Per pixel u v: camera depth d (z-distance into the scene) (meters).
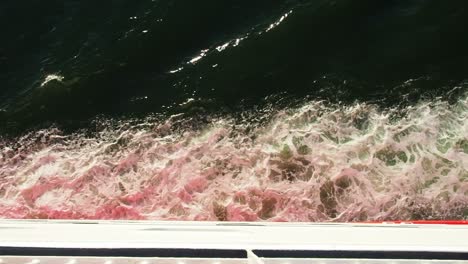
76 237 4.27
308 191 8.72
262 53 11.20
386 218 8.41
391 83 10.51
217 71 11.09
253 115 10.37
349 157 9.12
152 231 4.42
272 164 9.20
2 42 11.94
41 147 10.29
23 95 11.09
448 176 8.72
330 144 9.43
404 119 9.83
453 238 4.18
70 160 9.89
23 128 10.66
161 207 8.93
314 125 9.91
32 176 9.63
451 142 9.24
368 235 4.29
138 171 9.49
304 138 9.60
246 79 10.91
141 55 11.49
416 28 11.11
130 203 9.04
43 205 9.10
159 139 10.12
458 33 10.89
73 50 11.70
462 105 9.94
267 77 10.90
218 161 9.45
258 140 9.75
